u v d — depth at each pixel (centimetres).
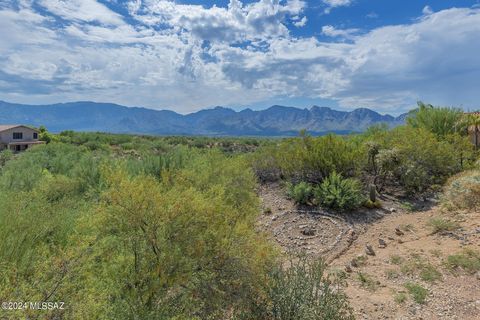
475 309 416
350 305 439
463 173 1128
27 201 476
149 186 336
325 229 866
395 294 471
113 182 345
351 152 1229
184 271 319
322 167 1222
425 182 1173
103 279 282
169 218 323
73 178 823
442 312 416
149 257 318
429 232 740
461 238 652
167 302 307
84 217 350
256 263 363
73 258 262
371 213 963
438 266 548
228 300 344
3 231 323
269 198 1175
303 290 368
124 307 275
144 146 3391
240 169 903
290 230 873
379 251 686
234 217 427
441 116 1595
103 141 4641
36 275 243
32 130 4944
